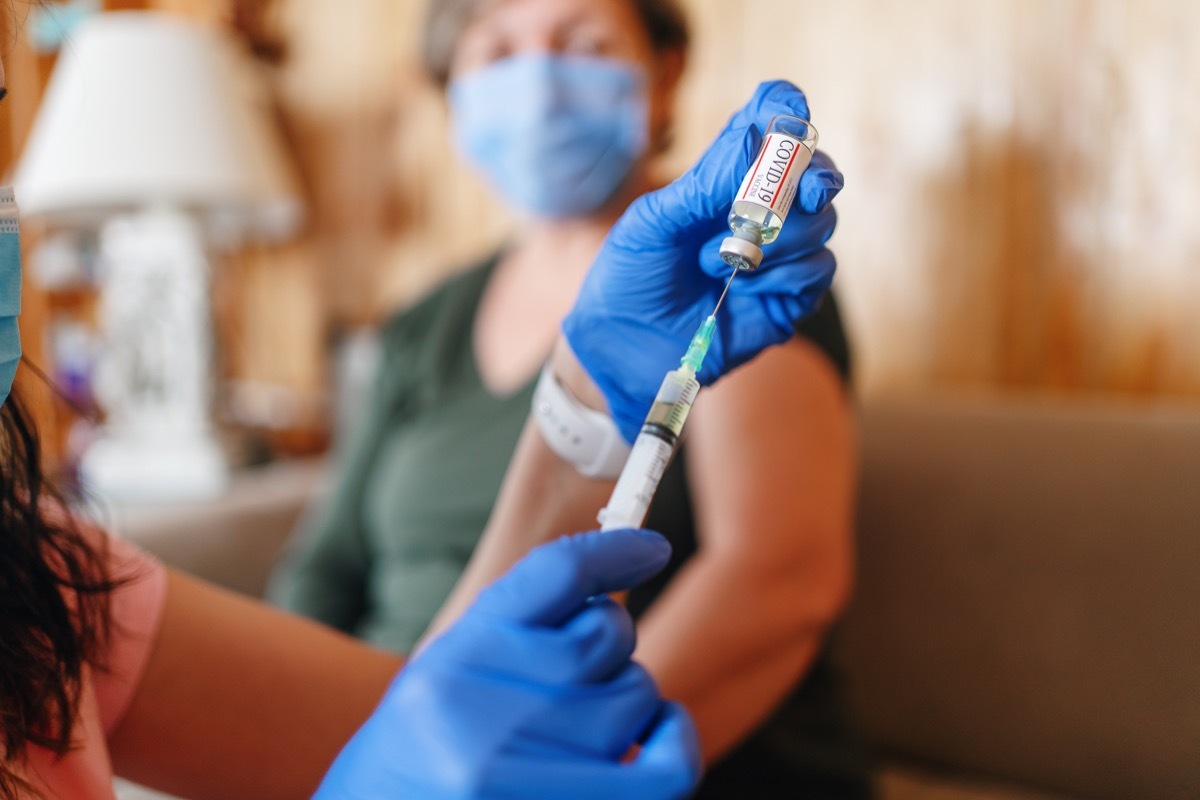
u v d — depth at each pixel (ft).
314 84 7.04
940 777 3.96
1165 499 3.58
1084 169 4.67
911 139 5.08
